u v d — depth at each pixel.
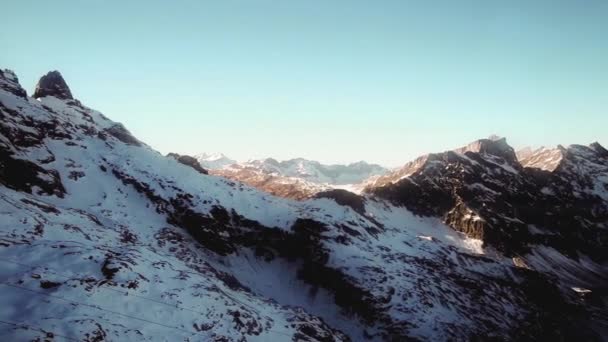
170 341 40.03
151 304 43.44
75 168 82.38
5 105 82.12
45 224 54.09
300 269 83.12
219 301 50.03
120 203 79.81
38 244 46.66
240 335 46.06
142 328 39.75
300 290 79.38
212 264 76.19
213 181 97.00
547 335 77.94
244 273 79.38
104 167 87.50
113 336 36.97
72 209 67.94
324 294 77.44
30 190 68.31
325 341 56.91
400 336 66.81
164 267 52.28
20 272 40.66
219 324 45.88
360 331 69.25
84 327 36.00
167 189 86.88
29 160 72.69
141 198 83.94
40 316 35.81
